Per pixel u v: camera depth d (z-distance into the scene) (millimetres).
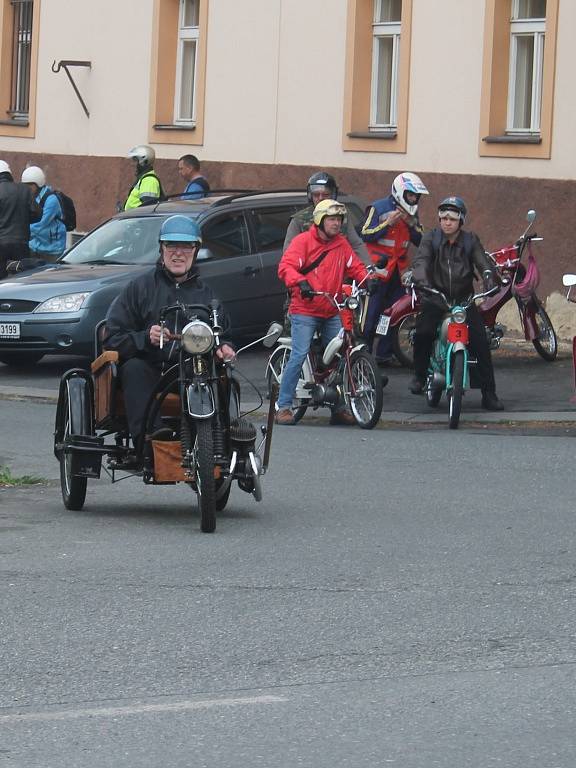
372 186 35281
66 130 43781
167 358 15305
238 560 13695
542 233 32000
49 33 44219
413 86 34312
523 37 33031
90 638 11125
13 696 9797
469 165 33312
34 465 19531
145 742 8914
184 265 15516
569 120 31562
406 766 8492
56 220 35188
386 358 28750
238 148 38562
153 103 41094
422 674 10242
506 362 29438
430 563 13570
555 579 12969
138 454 15367
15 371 30266
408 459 19656
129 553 14008
